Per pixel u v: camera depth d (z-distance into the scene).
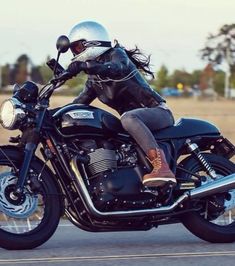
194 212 9.16
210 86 78.50
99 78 8.84
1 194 8.46
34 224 8.93
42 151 8.74
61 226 10.30
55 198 8.69
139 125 8.72
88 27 8.78
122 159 8.79
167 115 9.04
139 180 8.77
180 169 9.17
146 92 8.93
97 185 8.64
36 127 8.56
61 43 8.42
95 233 9.82
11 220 9.07
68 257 8.20
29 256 8.23
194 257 8.31
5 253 8.38
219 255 8.44
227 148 9.41
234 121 32.38
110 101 8.99
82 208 8.69
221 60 54.59
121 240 9.34
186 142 9.18
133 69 8.91
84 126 8.66
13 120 8.48
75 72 8.48
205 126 9.32
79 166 8.65
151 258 8.23
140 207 8.80
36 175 8.61
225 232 9.20
